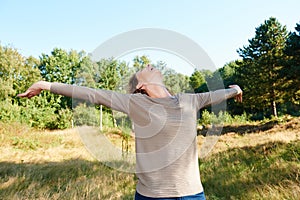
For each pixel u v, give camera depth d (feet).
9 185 16.65
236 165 20.04
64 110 70.38
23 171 20.62
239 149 25.68
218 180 16.62
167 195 4.68
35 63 84.48
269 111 86.48
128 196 14.92
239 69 87.86
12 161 26.48
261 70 74.90
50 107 78.64
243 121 66.95
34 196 14.89
